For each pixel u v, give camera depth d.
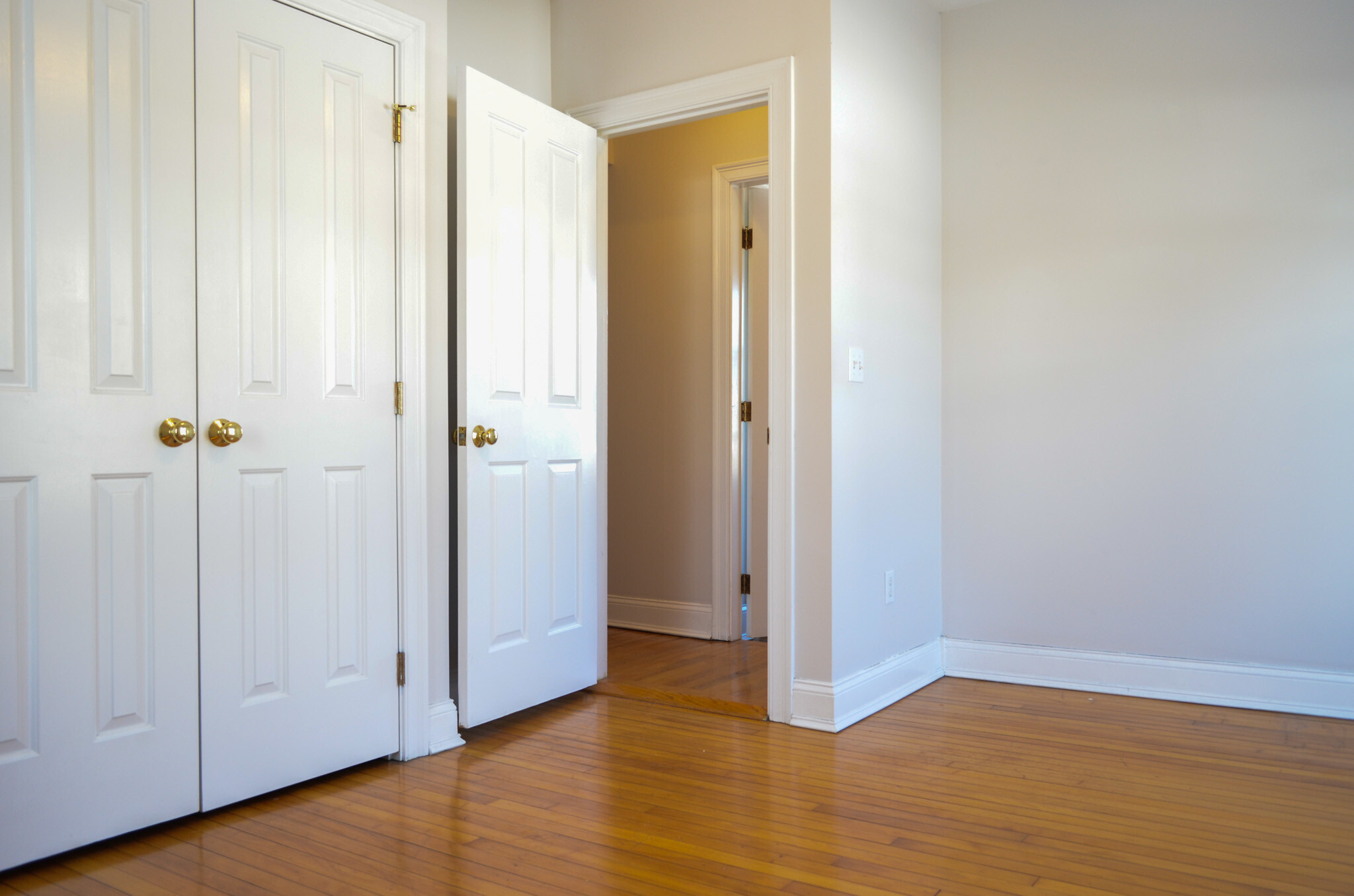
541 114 3.17
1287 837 2.16
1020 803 2.37
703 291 4.48
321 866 2.01
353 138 2.58
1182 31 3.32
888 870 1.99
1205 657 3.29
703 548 4.47
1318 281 3.12
